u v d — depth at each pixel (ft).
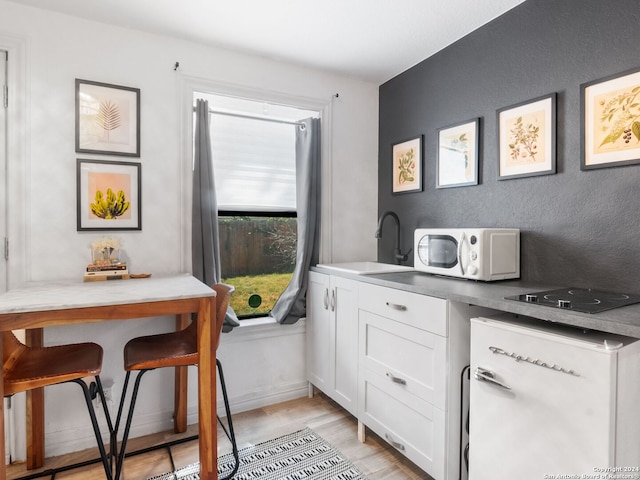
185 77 7.43
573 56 5.57
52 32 6.38
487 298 4.56
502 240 6.02
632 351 3.57
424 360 5.44
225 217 8.34
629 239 4.96
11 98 6.15
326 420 7.58
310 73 8.78
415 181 8.53
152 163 7.17
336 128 9.16
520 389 4.08
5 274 6.15
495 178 6.77
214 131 8.02
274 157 8.67
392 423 6.04
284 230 9.05
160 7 6.32
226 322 7.52
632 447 3.66
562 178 5.73
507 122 6.52
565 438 3.68
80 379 4.73
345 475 5.84
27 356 5.24
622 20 5.01
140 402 7.08
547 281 5.93
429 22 6.88
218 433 7.05
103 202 6.77
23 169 6.22
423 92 8.37
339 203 9.21
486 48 6.91
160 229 7.25
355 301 6.93
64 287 5.65
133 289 5.46
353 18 6.72
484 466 4.49
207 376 5.19
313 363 8.40
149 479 5.76
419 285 5.64
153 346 5.82
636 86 4.86
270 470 5.97
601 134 5.22
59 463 6.20
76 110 6.54
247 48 7.80
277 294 8.98
